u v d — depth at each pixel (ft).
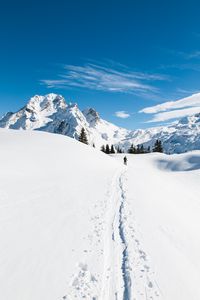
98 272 26.23
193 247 38.55
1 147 121.90
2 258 28.04
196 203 85.35
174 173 211.00
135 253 31.17
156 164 327.26
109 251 31.37
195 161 303.89
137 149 499.10
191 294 24.91
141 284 24.89
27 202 51.29
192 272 29.81
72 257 29.04
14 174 81.41
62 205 51.01
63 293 22.45
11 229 36.32
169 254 33.22
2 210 44.70
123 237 36.04
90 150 181.98
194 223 54.70
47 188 67.00
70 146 163.43
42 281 24.06
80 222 41.24
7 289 22.65
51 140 162.91
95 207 51.49
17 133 176.96
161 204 64.39
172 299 23.44
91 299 21.81
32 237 33.94
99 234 36.58
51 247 31.27
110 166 153.48
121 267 27.66
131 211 50.31
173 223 48.80
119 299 22.22
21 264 26.94
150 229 41.57
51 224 39.45
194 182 164.76
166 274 27.61
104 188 74.79
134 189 78.23
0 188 60.85
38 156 118.52
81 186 75.05
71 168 113.39
